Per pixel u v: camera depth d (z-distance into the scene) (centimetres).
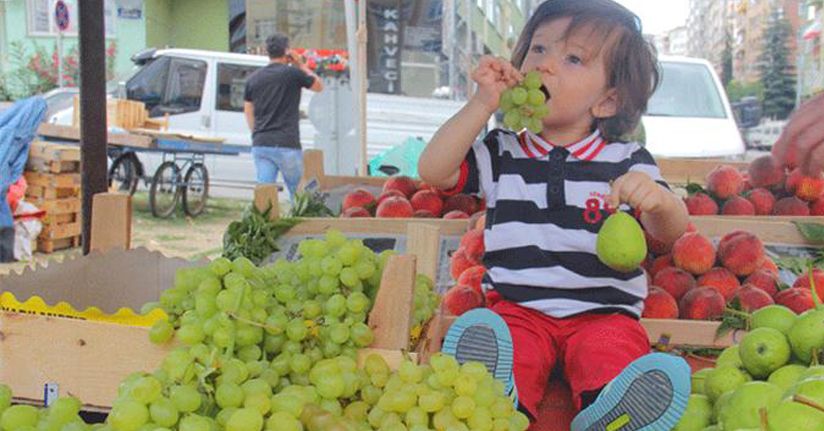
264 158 827
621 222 200
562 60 244
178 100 1148
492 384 150
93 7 328
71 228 820
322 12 919
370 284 181
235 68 1152
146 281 231
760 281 284
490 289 249
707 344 254
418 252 225
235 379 138
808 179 356
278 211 343
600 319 233
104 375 176
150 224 1006
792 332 160
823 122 254
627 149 253
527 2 670
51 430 131
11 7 1598
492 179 254
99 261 230
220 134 1152
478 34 809
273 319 160
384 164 569
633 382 169
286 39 828
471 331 192
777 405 132
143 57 1187
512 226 246
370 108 954
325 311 168
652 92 263
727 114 858
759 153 977
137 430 125
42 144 792
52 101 1169
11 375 179
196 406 130
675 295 278
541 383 223
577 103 245
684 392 162
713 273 285
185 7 1730
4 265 718
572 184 246
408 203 364
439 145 241
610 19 246
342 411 151
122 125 1064
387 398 143
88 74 325
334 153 698
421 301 190
